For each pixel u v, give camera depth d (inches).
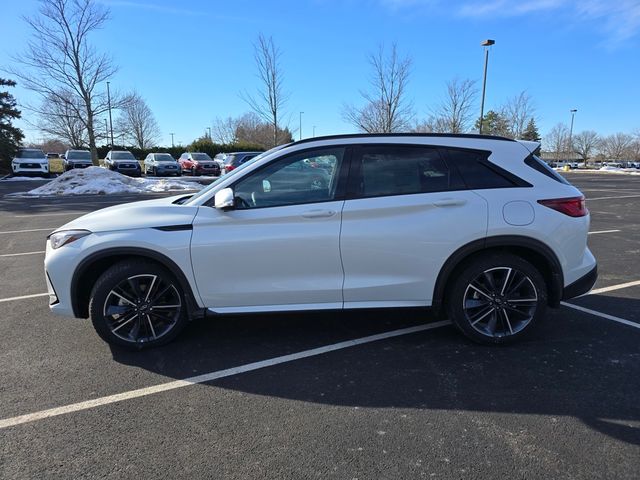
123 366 145.7
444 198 149.8
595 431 110.7
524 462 100.1
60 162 1835.6
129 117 2519.7
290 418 117.5
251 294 150.9
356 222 148.7
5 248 323.3
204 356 152.6
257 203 150.3
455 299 154.6
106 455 103.3
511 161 155.6
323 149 152.6
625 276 243.3
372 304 153.6
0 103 1284.4
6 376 139.3
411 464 99.8
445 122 1295.5
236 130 2834.6
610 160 3614.7
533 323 155.9
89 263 147.6
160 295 153.9
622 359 147.7
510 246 154.6
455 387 131.7
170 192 789.2
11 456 103.0
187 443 107.5
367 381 135.8
